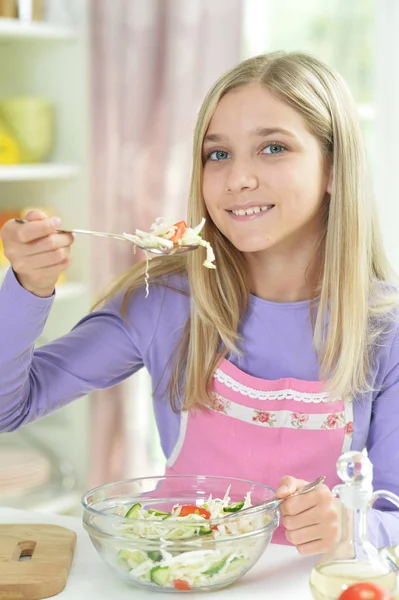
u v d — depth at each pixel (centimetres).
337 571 118
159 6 351
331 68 179
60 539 152
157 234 152
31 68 348
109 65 347
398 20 338
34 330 156
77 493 345
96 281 349
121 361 187
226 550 132
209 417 180
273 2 360
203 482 154
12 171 313
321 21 359
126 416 358
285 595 134
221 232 180
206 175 172
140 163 354
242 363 181
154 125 354
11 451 325
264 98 167
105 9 344
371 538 150
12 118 332
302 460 176
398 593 117
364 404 176
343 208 174
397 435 175
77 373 181
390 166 343
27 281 152
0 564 141
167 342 186
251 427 177
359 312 173
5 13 321
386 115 343
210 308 178
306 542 140
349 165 174
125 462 358
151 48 351
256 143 167
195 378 180
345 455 121
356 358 173
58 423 358
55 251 147
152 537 132
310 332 178
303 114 169
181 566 132
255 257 180
